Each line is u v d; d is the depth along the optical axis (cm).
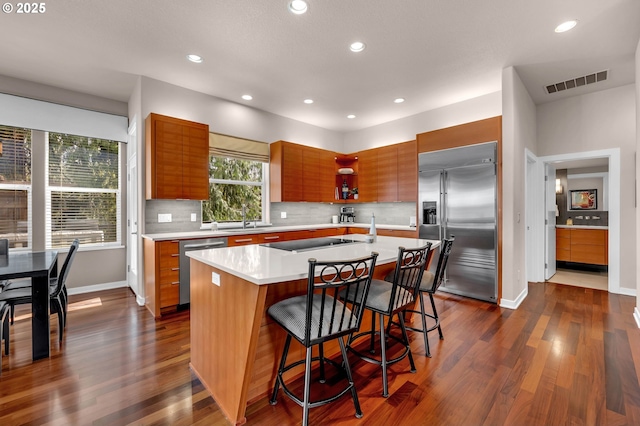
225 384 159
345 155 555
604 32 256
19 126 335
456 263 371
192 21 238
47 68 314
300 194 482
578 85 367
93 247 390
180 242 314
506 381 186
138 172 338
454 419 153
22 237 341
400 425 149
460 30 254
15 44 268
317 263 133
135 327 272
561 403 164
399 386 182
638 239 271
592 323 278
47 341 216
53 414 155
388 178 493
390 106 446
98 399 168
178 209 370
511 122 326
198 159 354
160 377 191
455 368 202
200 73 332
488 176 342
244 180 461
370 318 250
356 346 239
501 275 333
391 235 458
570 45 278
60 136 366
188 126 347
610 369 199
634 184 362
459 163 368
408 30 254
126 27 245
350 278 149
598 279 451
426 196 404
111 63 306
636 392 174
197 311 195
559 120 414
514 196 328
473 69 327
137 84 345
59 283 241
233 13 229
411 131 492
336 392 176
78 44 270
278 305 164
